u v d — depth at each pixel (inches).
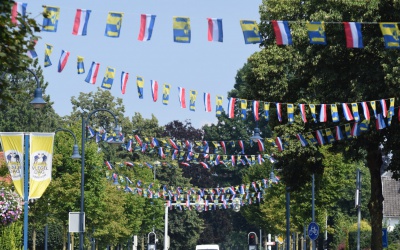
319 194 2257.6
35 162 1256.2
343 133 1530.5
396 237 2834.6
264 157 1909.4
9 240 1712.6
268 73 1676.9
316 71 1547.7
